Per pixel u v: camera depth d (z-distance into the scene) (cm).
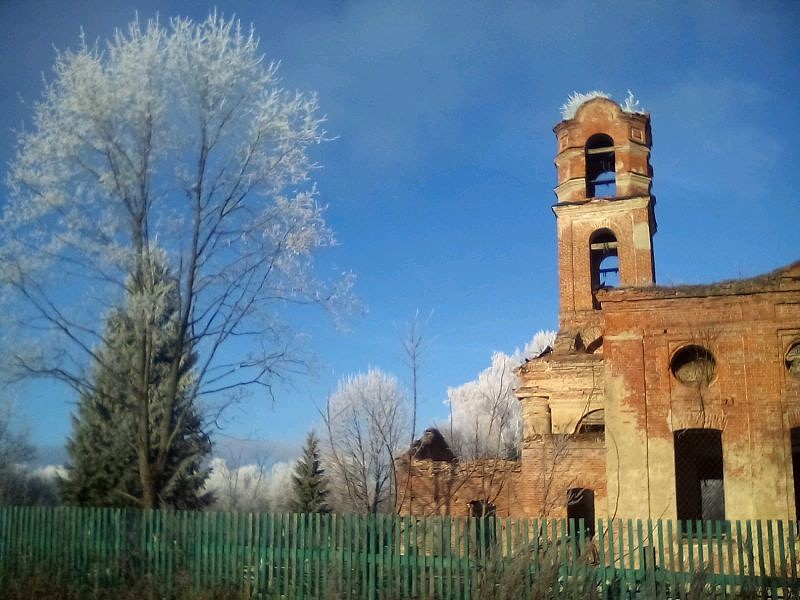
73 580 1562
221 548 1475
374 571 1341
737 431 1980
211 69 1697
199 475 3150
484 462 2411
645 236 3083
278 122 1728
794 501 1906
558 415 2811
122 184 1641
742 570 1213
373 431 1733
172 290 1698
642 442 2038
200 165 1714
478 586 1251
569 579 1215
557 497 2370
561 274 3144
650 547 1231
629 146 3177
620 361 2098
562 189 3225
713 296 2053
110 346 1708
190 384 1922
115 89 1642
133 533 1575
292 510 3300
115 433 2805
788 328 1989
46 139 1630
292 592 1386
